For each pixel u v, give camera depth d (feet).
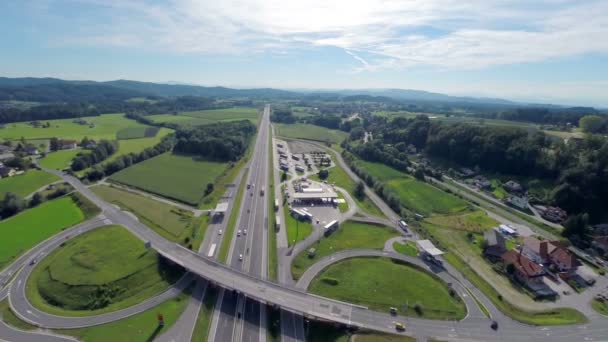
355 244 339.98
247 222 383.24
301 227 374.63
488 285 280.31
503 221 406.62
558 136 638.53
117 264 286.66
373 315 237.86
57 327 223.10
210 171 569.64
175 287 265.95
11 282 266.98
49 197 432.66
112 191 458.09
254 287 257.14
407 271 296.10
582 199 412.16
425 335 222.28
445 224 395.14
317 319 232.12
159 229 356.18
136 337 215.51
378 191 484.74
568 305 258.57
